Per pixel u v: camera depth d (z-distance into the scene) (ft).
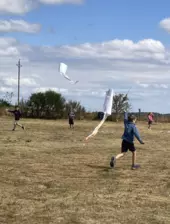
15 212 29.96
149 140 87.76
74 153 62.08
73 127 125.70
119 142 80.53
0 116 182.70
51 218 28.71
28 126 124.77
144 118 186.50
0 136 87.56
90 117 184.14
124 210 31.04
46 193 35.70
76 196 34.83
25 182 39.91
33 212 30.04
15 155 57.82
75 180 41.52
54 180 41.19
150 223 28.07
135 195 35.73
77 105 185.37
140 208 31.65
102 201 33.42
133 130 48.70
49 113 185.16
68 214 29.71
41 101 184.75
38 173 44.78
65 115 186.29
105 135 97.60
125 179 42.63
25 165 49.70
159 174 45.70
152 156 60.34
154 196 35.53
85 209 31.04
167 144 78.89
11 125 127.65
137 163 53.21
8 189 36.83
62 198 34.09
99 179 42.32
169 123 170.71
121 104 167.22
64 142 78.28
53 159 55.21
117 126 137.90
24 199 33.55
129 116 49.16
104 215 29.63
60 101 185.88
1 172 44.73
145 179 42.80
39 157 56.70
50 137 88.53
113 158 48.57
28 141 77.61
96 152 63.77
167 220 28.78
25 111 185.57
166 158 58.23
